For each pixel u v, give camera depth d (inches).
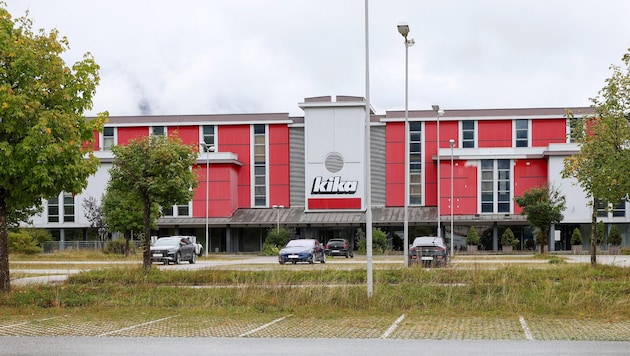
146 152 1004.6
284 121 2731.3
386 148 2669.8
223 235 2664.9
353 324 573.9
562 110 2598.4
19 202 743.7
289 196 2723.9
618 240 2153.1
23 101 685.9
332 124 2635.3
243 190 2748.5
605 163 887.1
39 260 1678.2
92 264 1382.9
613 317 606.2
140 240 2209.6
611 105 900.6
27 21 749.9
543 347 453.1
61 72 737.0
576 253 2059.5
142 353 433.7
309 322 587.8
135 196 1036.5
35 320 602.5
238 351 441.7
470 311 655.1
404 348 452.4
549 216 1935.3
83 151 776.3
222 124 2753.4
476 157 2498.8
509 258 1665.8
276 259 1870.1
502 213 2482.8
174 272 975.6
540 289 759.7
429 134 2662.4
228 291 780.0
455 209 2504.9
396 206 2650.1
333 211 2620.6
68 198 2677.2
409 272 922.7
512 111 2623.0
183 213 2655.0
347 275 916.6
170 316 631.8
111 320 604.7
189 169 1047.6
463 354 426.9
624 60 888.3
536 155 2474.2
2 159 688.4
